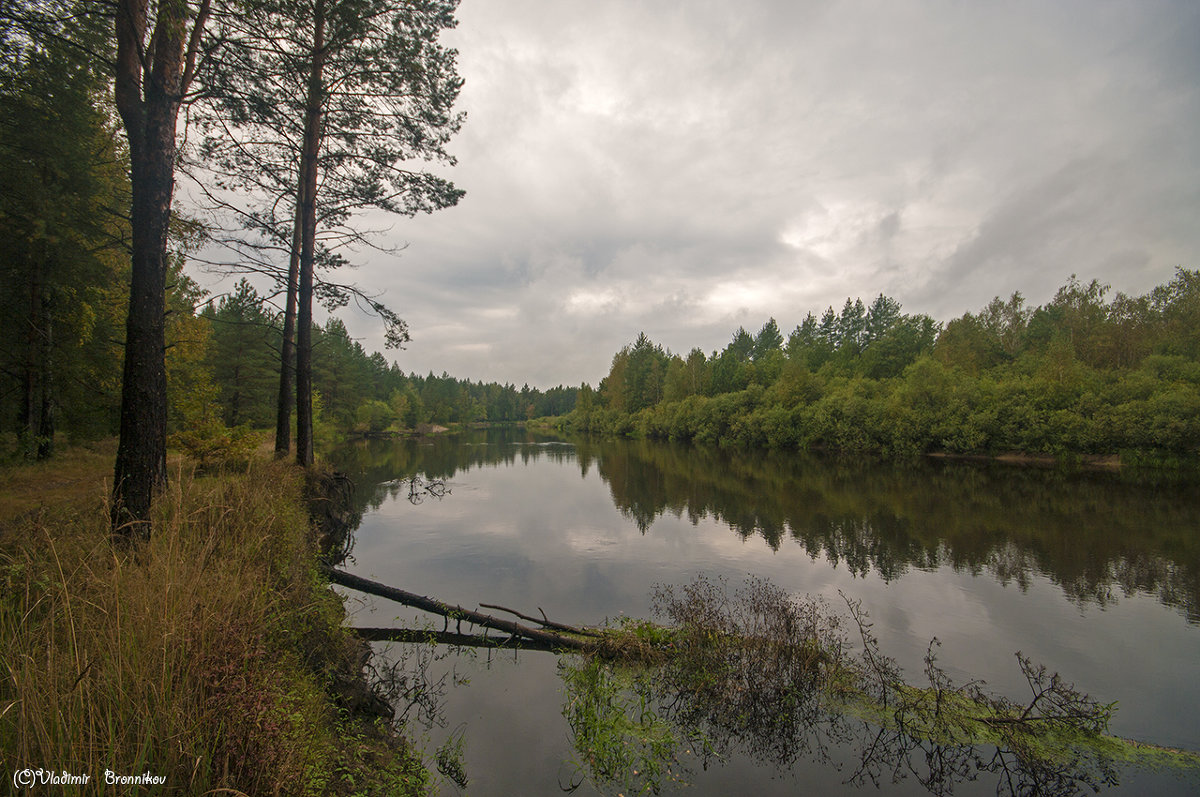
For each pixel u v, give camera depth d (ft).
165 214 19.90
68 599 10.93
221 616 12.09
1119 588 34.01
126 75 19.71
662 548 43.39
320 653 18.04
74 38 26.96
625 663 23.00
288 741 11.09
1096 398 104.63
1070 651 25.22
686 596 31.73
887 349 177.06
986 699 20.17
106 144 40.22
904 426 122.01
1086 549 43.37
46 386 45.11
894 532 49.14
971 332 161.99
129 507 18.25
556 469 102.53
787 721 19.04
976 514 57.31
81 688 9.42
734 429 165.27
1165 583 34.91
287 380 49.26
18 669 9.77
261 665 12.73
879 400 135.54
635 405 251.19
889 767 16.63
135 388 19.01
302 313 44.80
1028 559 40.42
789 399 156.35
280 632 15.99
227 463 42.24
